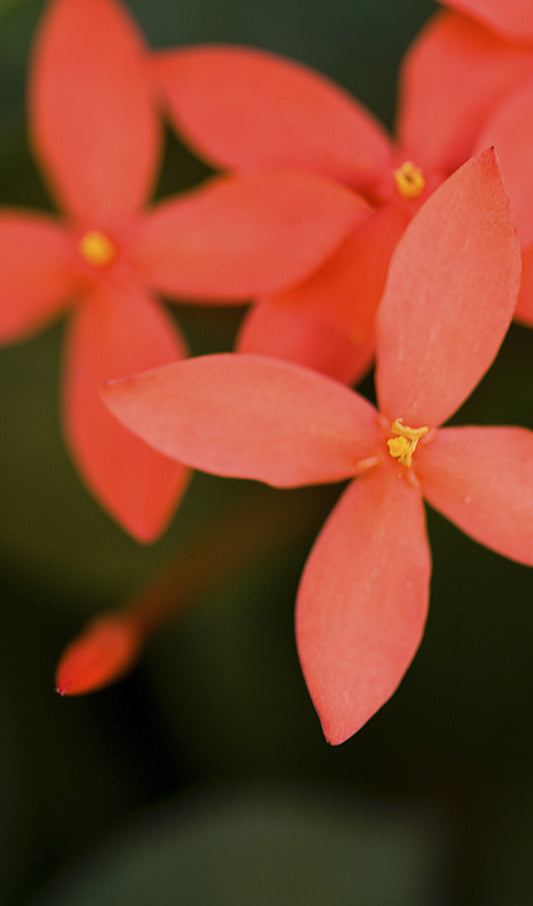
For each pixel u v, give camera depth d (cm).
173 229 14
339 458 13
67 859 15
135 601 14
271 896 15
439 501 13
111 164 14
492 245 12
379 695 12
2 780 15
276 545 15
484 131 13
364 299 13
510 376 15
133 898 15
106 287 14
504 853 15
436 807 15
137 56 14
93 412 14
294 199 13
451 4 13
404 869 15
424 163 14
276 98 14
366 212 13
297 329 13
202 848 15
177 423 12
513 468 12
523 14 13
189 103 14
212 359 12
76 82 14
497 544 12
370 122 14
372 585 12
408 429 12
